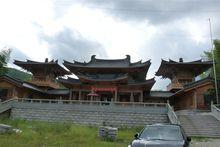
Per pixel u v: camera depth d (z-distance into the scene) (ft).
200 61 193.16
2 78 177.88
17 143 61.77
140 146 40.55
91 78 187.73
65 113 144.56
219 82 167.53
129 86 187.83
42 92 206.80
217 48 190.70
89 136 91.35
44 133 91.66
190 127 116.88
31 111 147.95
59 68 214.48
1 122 120.16
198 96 165.68
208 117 130.62
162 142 41.45
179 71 200.64
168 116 134.10
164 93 208.85
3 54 194.59
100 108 142.41
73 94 199.11
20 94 185.78
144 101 209.56
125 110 140.26
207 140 97.60
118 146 70.28
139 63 199.72
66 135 89.81
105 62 212.02
